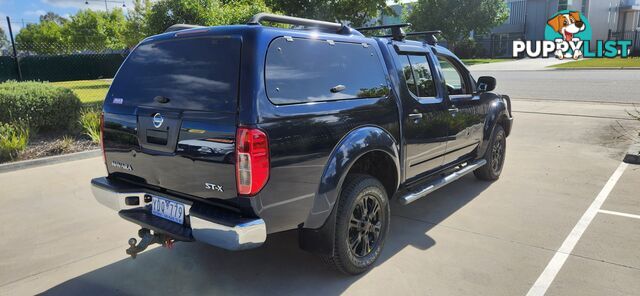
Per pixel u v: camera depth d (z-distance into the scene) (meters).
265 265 3.79
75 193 5.78
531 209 4.96
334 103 3.29
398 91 3.97
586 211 4.85
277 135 2.85
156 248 4.17
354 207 3.43
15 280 3.62
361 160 3.79
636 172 6.29
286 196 2.95
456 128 4.88
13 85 9.07
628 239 4.13
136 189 3.46
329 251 3.37
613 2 47.50
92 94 16.73
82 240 4.36
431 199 5.39
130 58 3.61
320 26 3.64
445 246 4.08
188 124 2.99
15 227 4.68
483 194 5.52
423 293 3.31
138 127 3.33
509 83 19.67
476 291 3.32
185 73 3.12
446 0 37.44
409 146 4.09
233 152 2.76
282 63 3.00
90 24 41.97
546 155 7.40
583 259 3.77
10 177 6.55
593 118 10.58
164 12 10.86
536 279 3.46
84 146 8.23
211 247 4.16
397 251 4.00
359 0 15.84
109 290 3.45
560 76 22.09
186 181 3.07
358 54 3.66
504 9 38.84
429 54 4.65
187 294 3.37
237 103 2.78
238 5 11.94
